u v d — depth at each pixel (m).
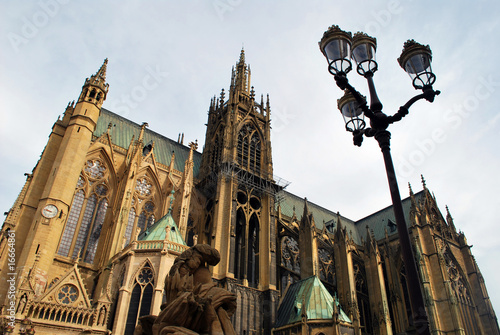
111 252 46.44
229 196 56.84
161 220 48.97
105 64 60.31
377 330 61.62
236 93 69.81
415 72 18.31
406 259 13.95
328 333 44.22
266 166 65.94
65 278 39.41
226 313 12.13
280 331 48.12
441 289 66.19
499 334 71.31
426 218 74.56
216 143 70.19
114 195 55.59
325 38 18.25
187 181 57.56
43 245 42.53
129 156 58.38
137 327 13.27
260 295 52.41
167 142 73.38
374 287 65.00
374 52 19.12
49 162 51.03
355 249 75.44
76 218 51.00
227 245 52.59
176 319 11.23
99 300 38.81
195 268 13.60
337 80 17.34
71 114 55.81
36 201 47.69
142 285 40.00
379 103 17.94
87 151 52.84
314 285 52.88
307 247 60.47
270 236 57.72
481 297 74.50
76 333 36.16
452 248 78.31
